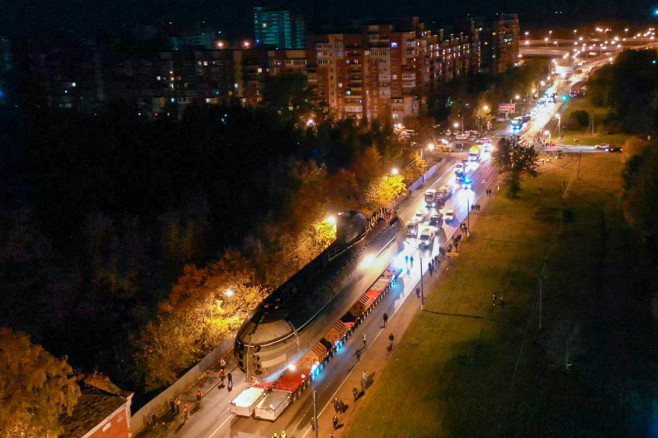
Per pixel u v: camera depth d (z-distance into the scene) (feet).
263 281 258.57
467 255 310.86
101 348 220.84
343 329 228.84
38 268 244.01
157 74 599.16
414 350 221.66
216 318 227.81
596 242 321.93
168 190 345.10
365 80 650.43
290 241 281.33
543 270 287.89
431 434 176.45
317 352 208.44
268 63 637.30
